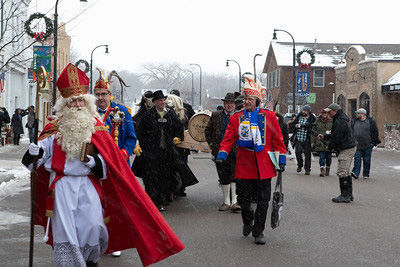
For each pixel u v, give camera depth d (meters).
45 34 19.48
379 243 7.19
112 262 6.22
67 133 4.70
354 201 10.84
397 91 32.31
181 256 6.43
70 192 4.66
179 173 9.70
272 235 7.62
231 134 7.27
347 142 10.56
